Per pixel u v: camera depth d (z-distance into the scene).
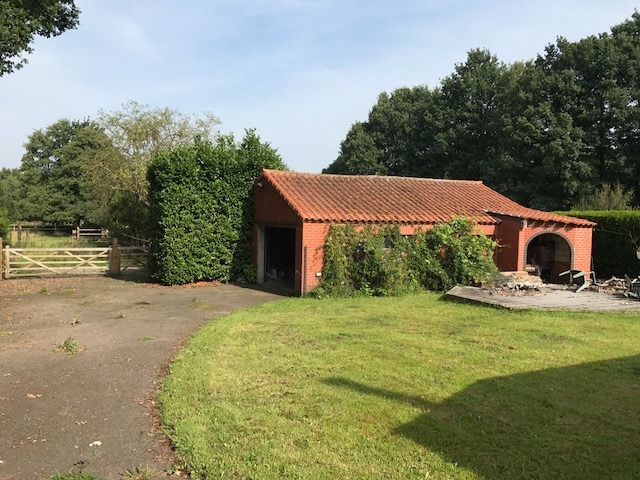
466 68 51.56
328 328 9.84
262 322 10.49
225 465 4.33
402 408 5.59
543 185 35.94
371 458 4.46
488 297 13.12
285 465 4.32
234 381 6.51
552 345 8.43
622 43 34.25
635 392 6.13
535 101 37.00
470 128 47.38
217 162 17.55
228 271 17.94
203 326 10.16
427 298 14.08
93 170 32.09
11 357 7.77
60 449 4.69
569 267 18.02
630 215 19.48
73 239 40.75
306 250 14.72
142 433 5.07
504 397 5.94
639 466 4.30
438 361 7.44
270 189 17.31
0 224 27.58
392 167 54.78
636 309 11.54
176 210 16.84
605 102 33.53
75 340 8.96
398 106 55.75
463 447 4.68
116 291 15.54
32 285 16.84
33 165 62.19
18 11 15.06
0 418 5.40
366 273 14.73
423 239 15.94
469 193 20.66
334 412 5.48
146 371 7.10
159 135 31.06
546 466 4.32
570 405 5.69
